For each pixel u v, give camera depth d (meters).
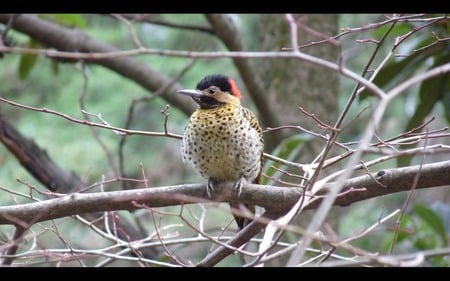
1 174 15.66
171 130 17.64
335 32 13.20
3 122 12.29
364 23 16.34
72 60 12.99
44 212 7.74
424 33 11.04
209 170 9.44
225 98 9.51
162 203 7.90
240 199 8.31
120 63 12.91
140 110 17.75
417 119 11.09
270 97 13.12
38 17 12.73
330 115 13.15
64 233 14.79
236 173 9.40
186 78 17.47
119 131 7.75
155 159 17.34
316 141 12.70
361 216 15.95
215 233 14.23
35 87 17.83
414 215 12.99
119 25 17.55
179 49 17.75
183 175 17.27
